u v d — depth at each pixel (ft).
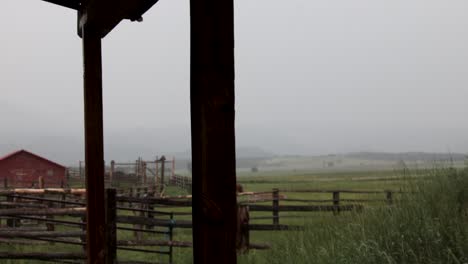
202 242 5.13
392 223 14.01
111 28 11.37
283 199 37.06
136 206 44.45
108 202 21.59
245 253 22.82
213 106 5.16
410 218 13.99
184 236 34.32
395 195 17.60
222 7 5.22
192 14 5.27
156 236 35.81
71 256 22.99
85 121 11.91
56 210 23.98
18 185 89.86
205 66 5.17
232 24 5.27
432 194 15.65
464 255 10.77
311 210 25.23
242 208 23.63
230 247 5.14
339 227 17.76
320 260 14.39
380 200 19.11
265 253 20.21
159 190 76.69
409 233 12.70
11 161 95.40
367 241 13.01
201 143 5.16
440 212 13.51
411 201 15.67
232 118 5.24
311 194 67.72
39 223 35.12
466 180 15.78
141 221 23.43
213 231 5.10
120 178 92.99
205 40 5.18
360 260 12.44
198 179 5.21
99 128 12.00
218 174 5.15
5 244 29.40
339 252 13.93
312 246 16.48
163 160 84.74
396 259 11.96
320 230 18.37
